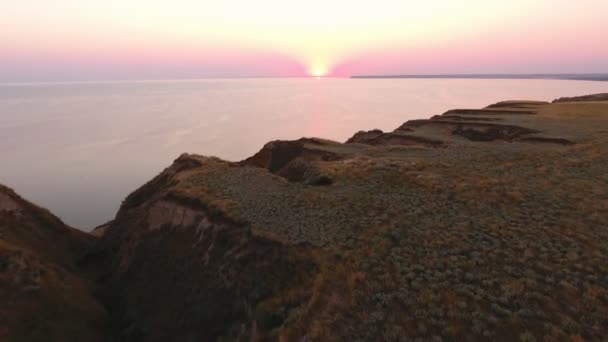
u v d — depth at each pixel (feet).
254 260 56.59
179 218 79.20
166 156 468.34
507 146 112.27
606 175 75.15
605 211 56.80
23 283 59.11
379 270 45.01
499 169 85.30
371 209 66.33
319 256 51.11
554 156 93.76
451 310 36.09
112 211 296.92
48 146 522.88
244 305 51.08
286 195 78.64
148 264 73.82
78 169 409.28
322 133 615.98
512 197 65.46
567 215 56.70
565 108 187.01
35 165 424.87
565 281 39.47
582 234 49.70
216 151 498.28
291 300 44.93
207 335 51.85
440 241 50.65
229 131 637.30
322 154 139.33
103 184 360.89
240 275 55.83
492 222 55.98
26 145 528.63
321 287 43.68
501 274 42.09
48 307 57.98
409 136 154.20
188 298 59.77
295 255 53.01
